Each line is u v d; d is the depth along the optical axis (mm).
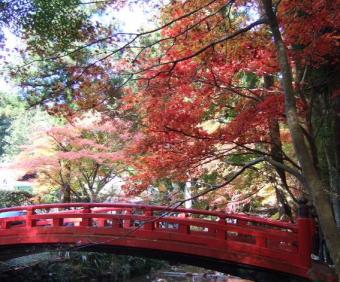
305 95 10016
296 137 5527
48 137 16312
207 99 9086
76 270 14125
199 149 8852
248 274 9688
